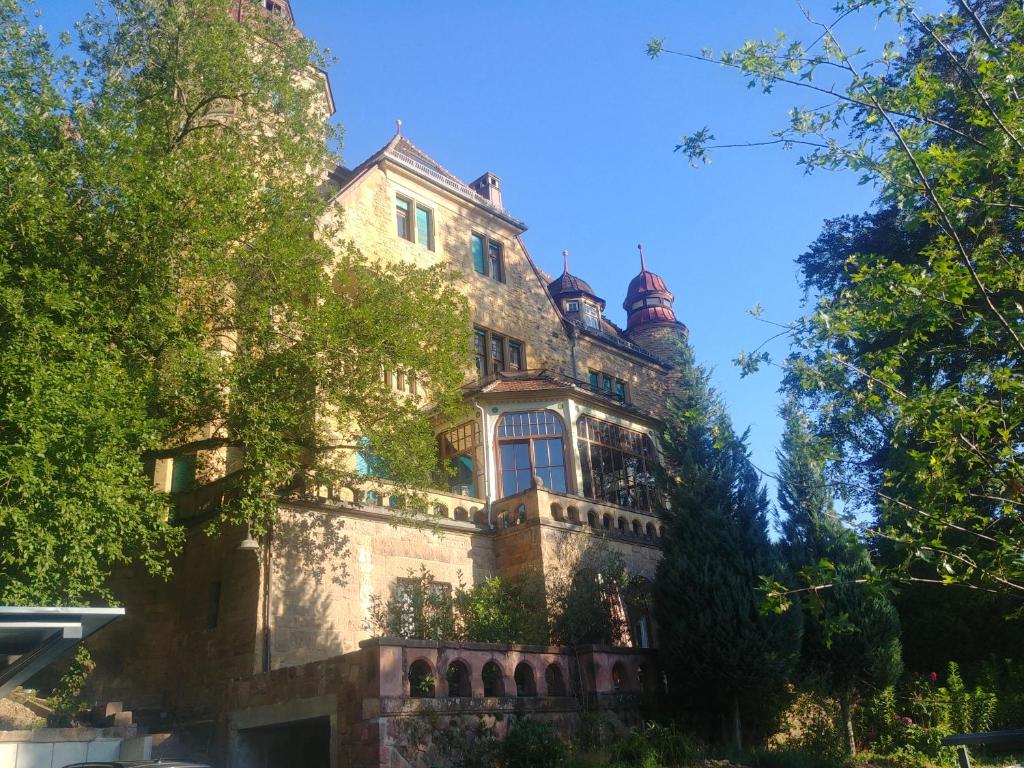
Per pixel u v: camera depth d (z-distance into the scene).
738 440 18.19
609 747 13.95
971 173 9.08
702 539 16.80
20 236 13.03
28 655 8.46
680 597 16.39
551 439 21.73
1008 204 8.95
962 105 9.15
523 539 19.12
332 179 27.55
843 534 17.36
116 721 12.70
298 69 20.02
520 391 21.83
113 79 17.80
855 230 23.27
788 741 16.61
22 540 10.44
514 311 28.19
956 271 8.58
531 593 17.12
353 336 16.16
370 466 17.55
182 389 14.22
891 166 9.13
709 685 15.77
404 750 12.06
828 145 9.48
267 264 16.03
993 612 20.64
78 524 10.93
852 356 10.38
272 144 18.75
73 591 11.55
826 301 9.51
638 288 37.12
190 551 18.09
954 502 10.02
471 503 19.95
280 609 15.97
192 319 14.82
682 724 16.00
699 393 18.89
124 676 17.58
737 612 15.87
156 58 18.47
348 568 17.14
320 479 16.30
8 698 14.48
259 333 15.47
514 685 14.09
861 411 9.66
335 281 18.28
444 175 28.38
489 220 28.97
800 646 16.52
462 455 21.95
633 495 22.88
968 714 17.22
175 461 20.80
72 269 13.48
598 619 16.69
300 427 16.20
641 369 32.41
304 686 13.75
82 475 11.24
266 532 16.12
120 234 13.97
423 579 16.34
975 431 9.01
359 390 16.19
